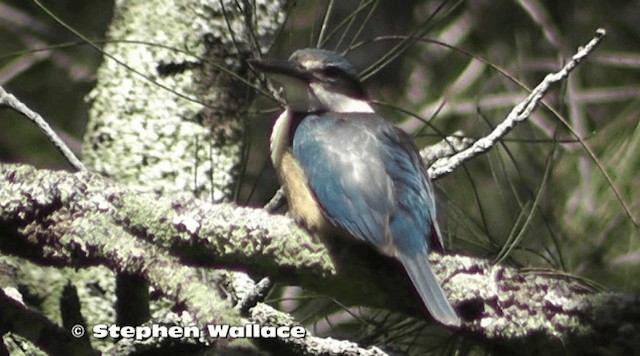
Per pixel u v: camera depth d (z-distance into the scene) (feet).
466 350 24.50
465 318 22.16
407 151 25.44
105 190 21.52
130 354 21.99
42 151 42.80
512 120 23.72
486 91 41.04
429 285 22.00
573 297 22.35
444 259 22.86
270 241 21.72
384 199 24.20
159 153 28.09
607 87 40.75
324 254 21.99
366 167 24.68
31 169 21.65
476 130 39.37
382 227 23.61
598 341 22.20
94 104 28.71
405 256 22.90
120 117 28.37
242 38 29.19
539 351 22.25
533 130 37.86
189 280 20.57
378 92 42.73
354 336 26.55
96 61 43.50
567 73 23.34
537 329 22.04
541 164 36.96
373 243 23.35
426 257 22.84
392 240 23.35
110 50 29.14
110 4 43.80
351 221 23.97
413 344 25.52
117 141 28.19
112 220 21.33
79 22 43.80
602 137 34.55
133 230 21.38
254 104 30.07
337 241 24.62
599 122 39.11
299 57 28.09
